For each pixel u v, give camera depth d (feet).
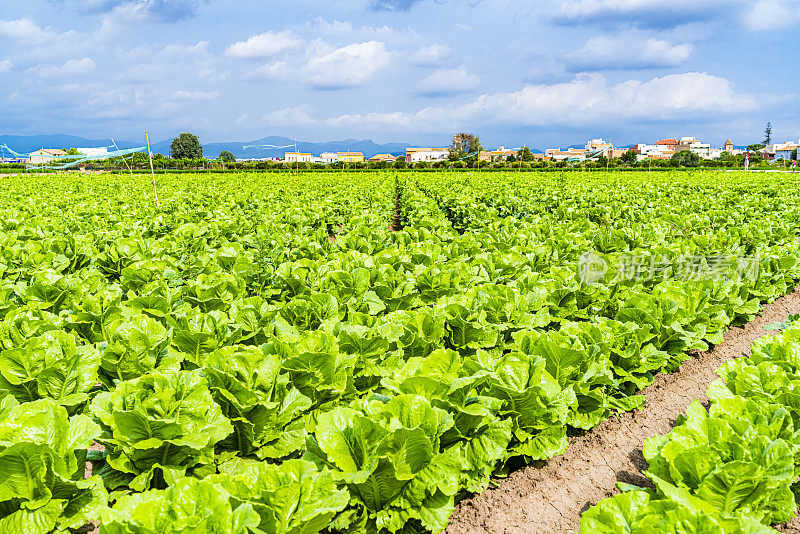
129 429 14.73
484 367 17.56
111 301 24.79
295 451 18.39
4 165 315.37
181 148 593.42
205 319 21.35
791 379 18.03
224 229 52.29
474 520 16.84
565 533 16.49
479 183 136.98
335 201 83.87
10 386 17.74
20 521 13.23
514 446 18.29
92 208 69.31
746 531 11.18
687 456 13.46
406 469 14.01
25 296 27.30
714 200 76.13
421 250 38.09
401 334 20.74
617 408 22.25
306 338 18.65
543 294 27.48
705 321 26.84
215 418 15.67
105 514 11.17
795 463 14.70
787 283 38.60
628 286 32.89
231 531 10.55
